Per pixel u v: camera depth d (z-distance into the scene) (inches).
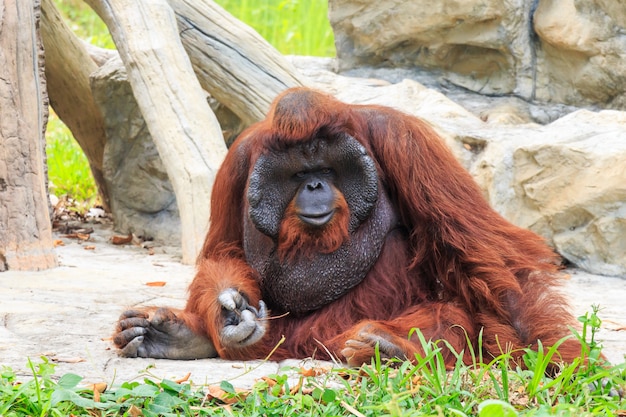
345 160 310.5
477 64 672.4
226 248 346.3
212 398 273.4
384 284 325.1
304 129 302.5
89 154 738.2
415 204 318.3
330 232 313.1
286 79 631.2
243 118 641.0
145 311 338.0
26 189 525.0
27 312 401.7
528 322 309.1
